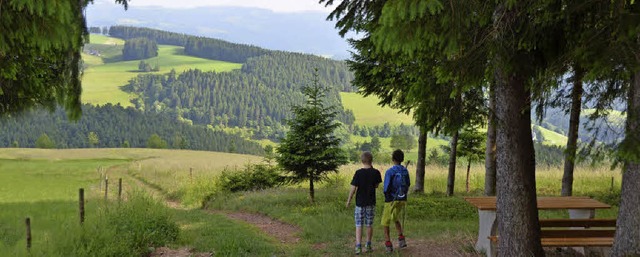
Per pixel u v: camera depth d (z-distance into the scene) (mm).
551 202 7887
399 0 4500
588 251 7461
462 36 5391
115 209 11086
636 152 4430
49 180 38000
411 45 4965
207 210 20453
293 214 14875
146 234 9773
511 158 6191
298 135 18172
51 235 9586
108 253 8516
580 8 5281
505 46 5559
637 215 5094
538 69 6180
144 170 43344
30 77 8008
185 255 9148
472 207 14898
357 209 8633
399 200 8406
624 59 4668
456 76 5852
